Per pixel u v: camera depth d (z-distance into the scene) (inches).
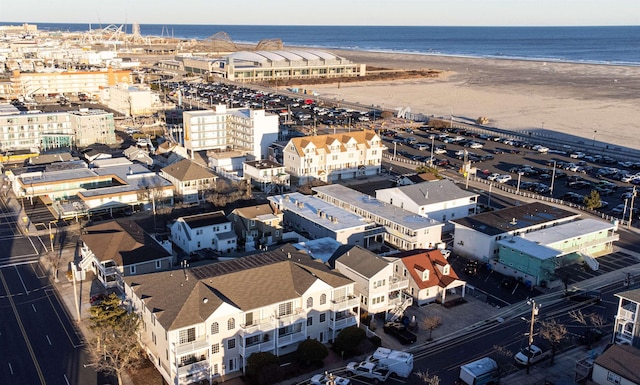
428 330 2832.2
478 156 6525.6
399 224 3823.8
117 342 2331.4
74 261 3558.1
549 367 2541.8
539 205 4291.3
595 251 3873.0
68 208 4288.9
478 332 2837.1
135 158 5748.0
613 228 3919.8
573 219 4180.6
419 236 3759.8
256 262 2815.0
